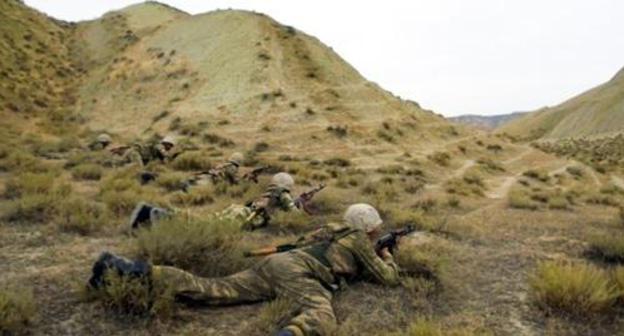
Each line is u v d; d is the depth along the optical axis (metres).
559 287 5.34
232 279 5.12
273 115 33.69
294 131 31.52
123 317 4.63
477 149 36.06
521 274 6.77
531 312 5.30
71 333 4.34
